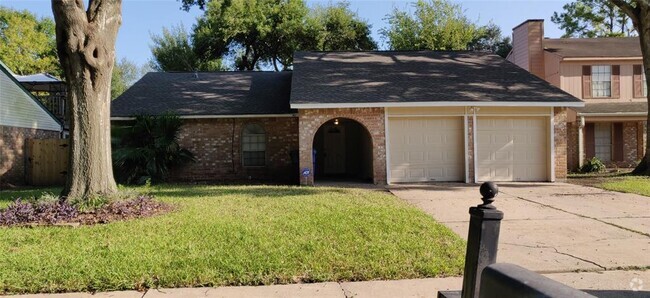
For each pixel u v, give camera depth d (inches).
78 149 335.0
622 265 203.6
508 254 223.1
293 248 221.3
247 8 1283.2
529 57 831.7
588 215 326.6
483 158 566.6
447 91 563.2
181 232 257.6
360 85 583.2
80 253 215.2
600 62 769.6
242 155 647.1
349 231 259.0
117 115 608.7
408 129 562.9
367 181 593.6
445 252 219.3
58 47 331.0
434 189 489.7
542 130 568.7
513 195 437.1
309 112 541.0
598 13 1355.8
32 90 840.3
